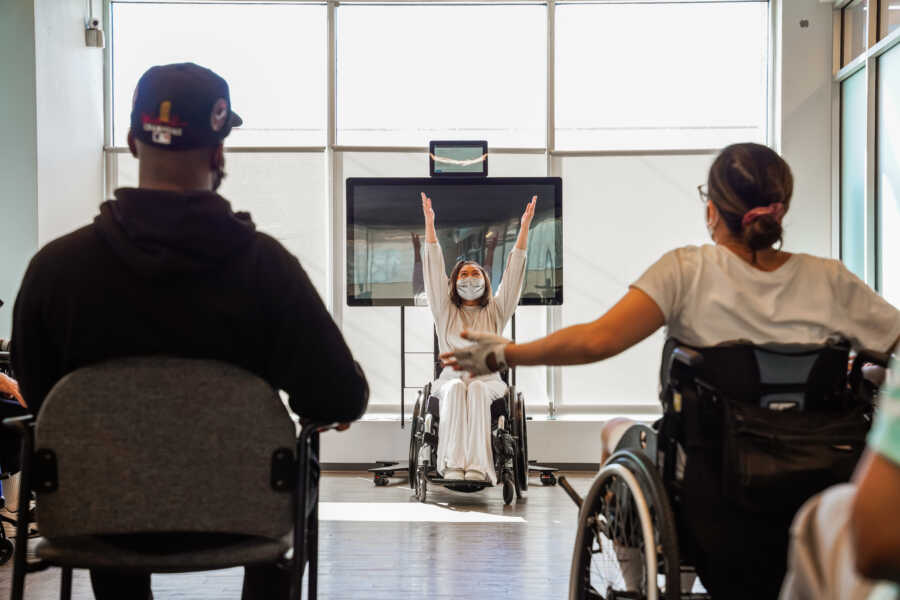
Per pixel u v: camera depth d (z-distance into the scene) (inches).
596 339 64.8
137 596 69.5
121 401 56.0
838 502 35.7
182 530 56.6
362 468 248.1
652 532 62.9
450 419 192.4
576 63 261.9
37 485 56.2
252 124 263.0
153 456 56.3
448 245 238.1
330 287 261.3
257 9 263.4
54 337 59.1
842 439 61.1
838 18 253.0
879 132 227.9
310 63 263.6
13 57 223.3
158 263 56.6
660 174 260.2
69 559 55.6
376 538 155.8
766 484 60.3
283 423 57.7
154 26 264.5
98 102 261.6
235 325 59.0
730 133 262.2
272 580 67.1
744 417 61.6
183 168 60.1
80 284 57.6
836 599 33.5
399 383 259.3
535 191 237.6
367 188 238.8
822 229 252.8
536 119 263.1
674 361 65.5
